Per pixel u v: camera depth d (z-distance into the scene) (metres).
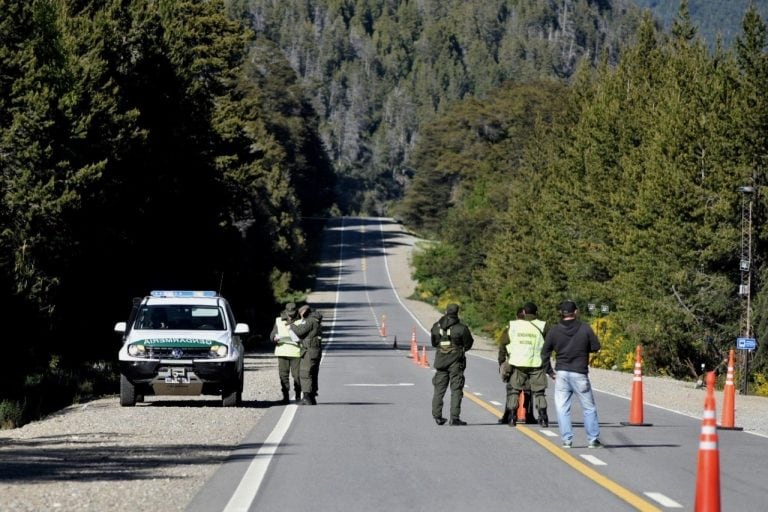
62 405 90.81
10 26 131.12
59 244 128.12
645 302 173.00
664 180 172.00
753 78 167.25
